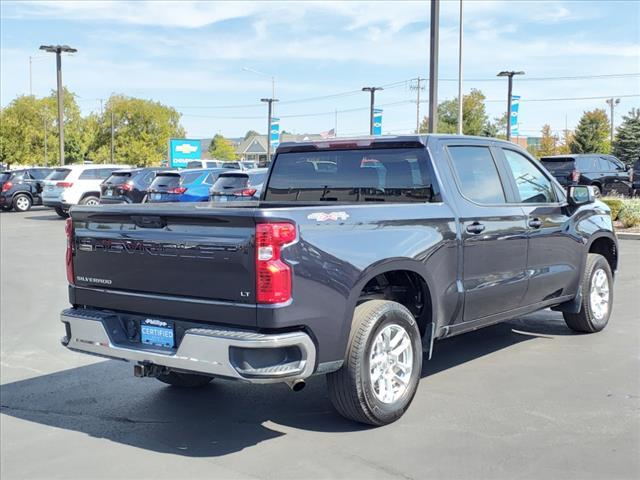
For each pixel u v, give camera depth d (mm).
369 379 4543
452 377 5836
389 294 5246
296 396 5543
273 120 52688
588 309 7113
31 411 5316
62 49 39219
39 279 11766
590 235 7000
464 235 5367
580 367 6066
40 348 7293
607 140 63656
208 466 4211
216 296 4203
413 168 5477
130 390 5820
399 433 4621
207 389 5812
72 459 4383
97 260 4848
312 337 4219
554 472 3971
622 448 4293
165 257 4414
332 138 6035
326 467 4133
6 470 4238
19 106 61781
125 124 69312
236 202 6062
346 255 4391
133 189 22281
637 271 11539
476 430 4633
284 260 4055
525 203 6191
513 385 5582
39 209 32062
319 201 6039
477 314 5656
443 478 3936
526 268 6113
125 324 4754
